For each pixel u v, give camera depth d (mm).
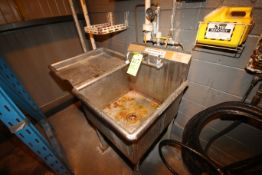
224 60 880
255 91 850
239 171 994
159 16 1058
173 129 1561
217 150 1293
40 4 1535
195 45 959
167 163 1277
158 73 1156
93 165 1413
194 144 1060
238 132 1073
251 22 665
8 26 1379
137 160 940
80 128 1842
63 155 1440
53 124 1922
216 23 731
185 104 1278
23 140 839
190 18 904
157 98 1311
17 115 768
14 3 1385
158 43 1109
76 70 1286
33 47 1644
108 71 1185
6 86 1273
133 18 1269
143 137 795
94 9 1606
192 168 1146
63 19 1699
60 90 2047
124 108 1282
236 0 708
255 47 738
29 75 1715
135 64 1188
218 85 986
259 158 922
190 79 1117
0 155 1576
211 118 1031
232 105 912
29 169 1422
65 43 1877
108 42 1729
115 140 932
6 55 1494
